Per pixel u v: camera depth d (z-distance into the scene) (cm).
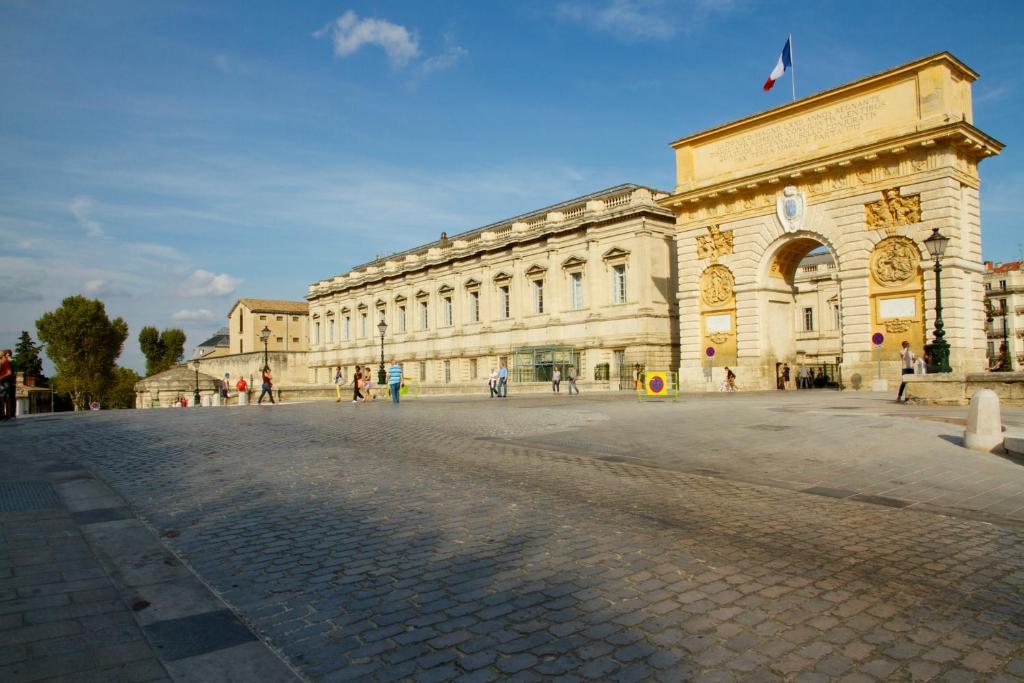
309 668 431
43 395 8844
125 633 481
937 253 2512
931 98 3050
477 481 1015
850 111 3350
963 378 2103
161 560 653
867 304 3247
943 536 722
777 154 3644
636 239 5025
